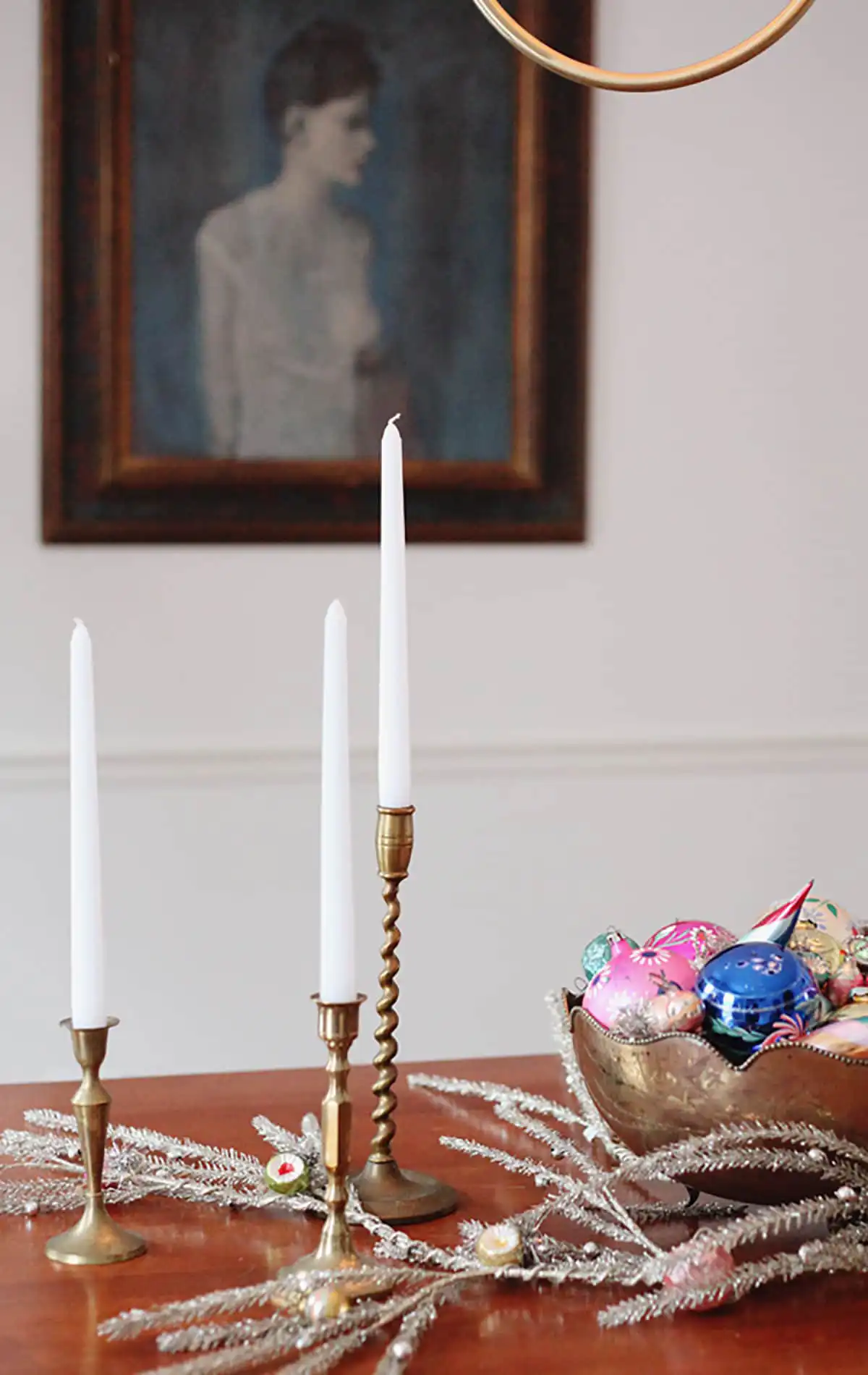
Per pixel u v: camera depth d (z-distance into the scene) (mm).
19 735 2350
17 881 2359
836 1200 771
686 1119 816
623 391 2502
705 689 2553
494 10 980
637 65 2463
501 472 2436
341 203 2381
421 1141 1050
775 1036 821
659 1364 729
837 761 2596
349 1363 733
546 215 2414
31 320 2324
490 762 2484
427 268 2404
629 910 2545
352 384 2400
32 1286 813
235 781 2412
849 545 2586
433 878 2480
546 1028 2525
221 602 2398
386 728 915
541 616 2494
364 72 2369
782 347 2547
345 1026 773
